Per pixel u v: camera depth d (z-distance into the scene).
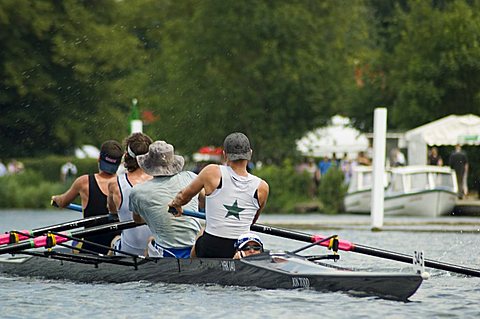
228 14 149.38
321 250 60.22
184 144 152.75
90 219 43.78
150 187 40.16
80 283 40.84
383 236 72.56
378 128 80.25
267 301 33.66
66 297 36.28
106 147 44.44
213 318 31.08
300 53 150.00
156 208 40.09
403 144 144.25
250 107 151.75
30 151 172.50
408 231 78.44
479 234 74.44
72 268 42.56
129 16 170.25
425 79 142.38
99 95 168.38
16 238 42.62
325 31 155.38
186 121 151.88
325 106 154.00
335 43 156.62
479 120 118.69
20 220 104.94
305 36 151.12
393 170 114.31
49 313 32.56
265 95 152.12
